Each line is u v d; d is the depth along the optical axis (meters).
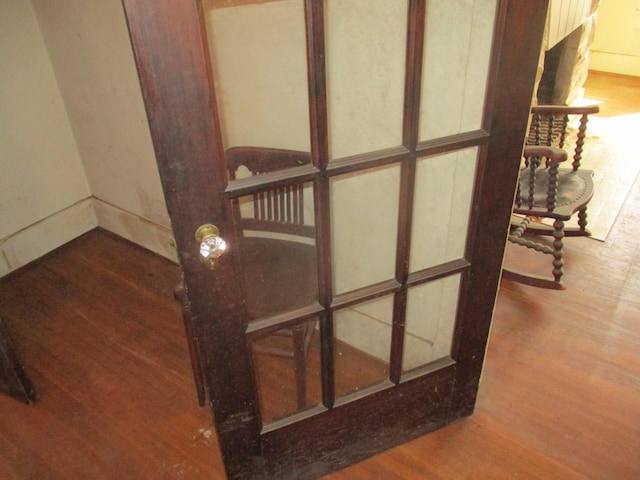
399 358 1.59
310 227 1.36
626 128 3.77
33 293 2.53
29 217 2.65
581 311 2.32
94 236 2.90
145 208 2.62
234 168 1.22
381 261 1.49
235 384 1.39
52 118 2.58
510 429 1.85
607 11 4.45
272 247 1.38
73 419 1.93
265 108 1.20
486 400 1.95
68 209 2.80
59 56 2.40
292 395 1.58
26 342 2.26
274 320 1.34
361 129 1.32
